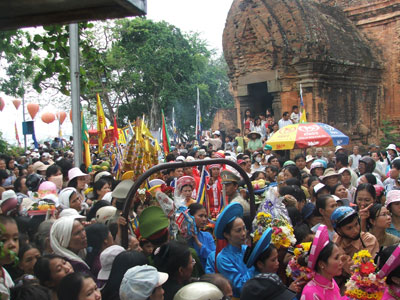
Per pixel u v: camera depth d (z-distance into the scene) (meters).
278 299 3.47
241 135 23.05
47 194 6.64
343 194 7.14
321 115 20.41
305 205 6.29
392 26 24.38
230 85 24.86
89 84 9.67
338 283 4.80
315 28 20.41
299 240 5.34
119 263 3.98
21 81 23.94
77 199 6.49
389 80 24.41
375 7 24.75
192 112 36.94
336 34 22.72
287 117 19.36
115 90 34.34
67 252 4.38
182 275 4.17
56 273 3.85
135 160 7.23
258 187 7.87
